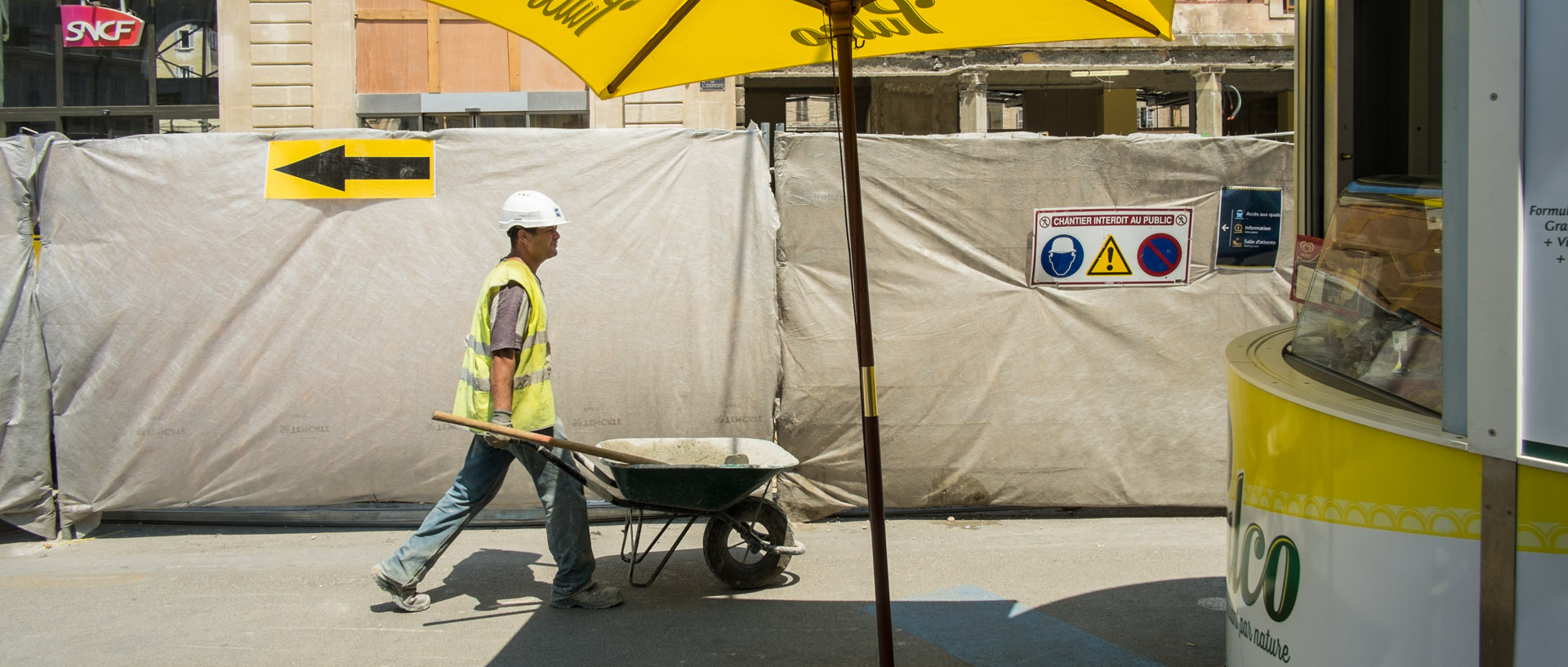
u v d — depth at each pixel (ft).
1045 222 19.93
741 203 19.79
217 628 14.58
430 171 19.47
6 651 13.66
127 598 15.92
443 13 49.90
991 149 19.84
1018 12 11.71
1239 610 9.95
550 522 15.20
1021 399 20.08
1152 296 20.11
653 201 19.70
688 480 15.05
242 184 19.30
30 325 19.02
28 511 18.99
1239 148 20.07
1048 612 15.01
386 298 19.43
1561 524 6.81
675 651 13.57
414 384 19.48
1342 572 8.14
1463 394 7.36
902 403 20.01
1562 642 6.83
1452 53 7.34
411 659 13.38
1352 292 9.77
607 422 19.66
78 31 51.65
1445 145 7.45
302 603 15.69
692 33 12.30
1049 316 20.07
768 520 16.37
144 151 19.17
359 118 50.08
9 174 18.92
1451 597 7.38
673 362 19.74
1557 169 6.64
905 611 15.12
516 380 15.03
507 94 50.08
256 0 49.57
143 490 19.29
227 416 19.33
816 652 13.51
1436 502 7.47
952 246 19.92
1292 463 8.84
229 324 19.30
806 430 19.98
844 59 10.80
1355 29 11.39
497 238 19.52
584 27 11.37
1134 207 19.97
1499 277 6.98
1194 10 54.85
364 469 19.51
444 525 15.17
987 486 20.17
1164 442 20.22
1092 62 54.54
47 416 19.12
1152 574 16.84
